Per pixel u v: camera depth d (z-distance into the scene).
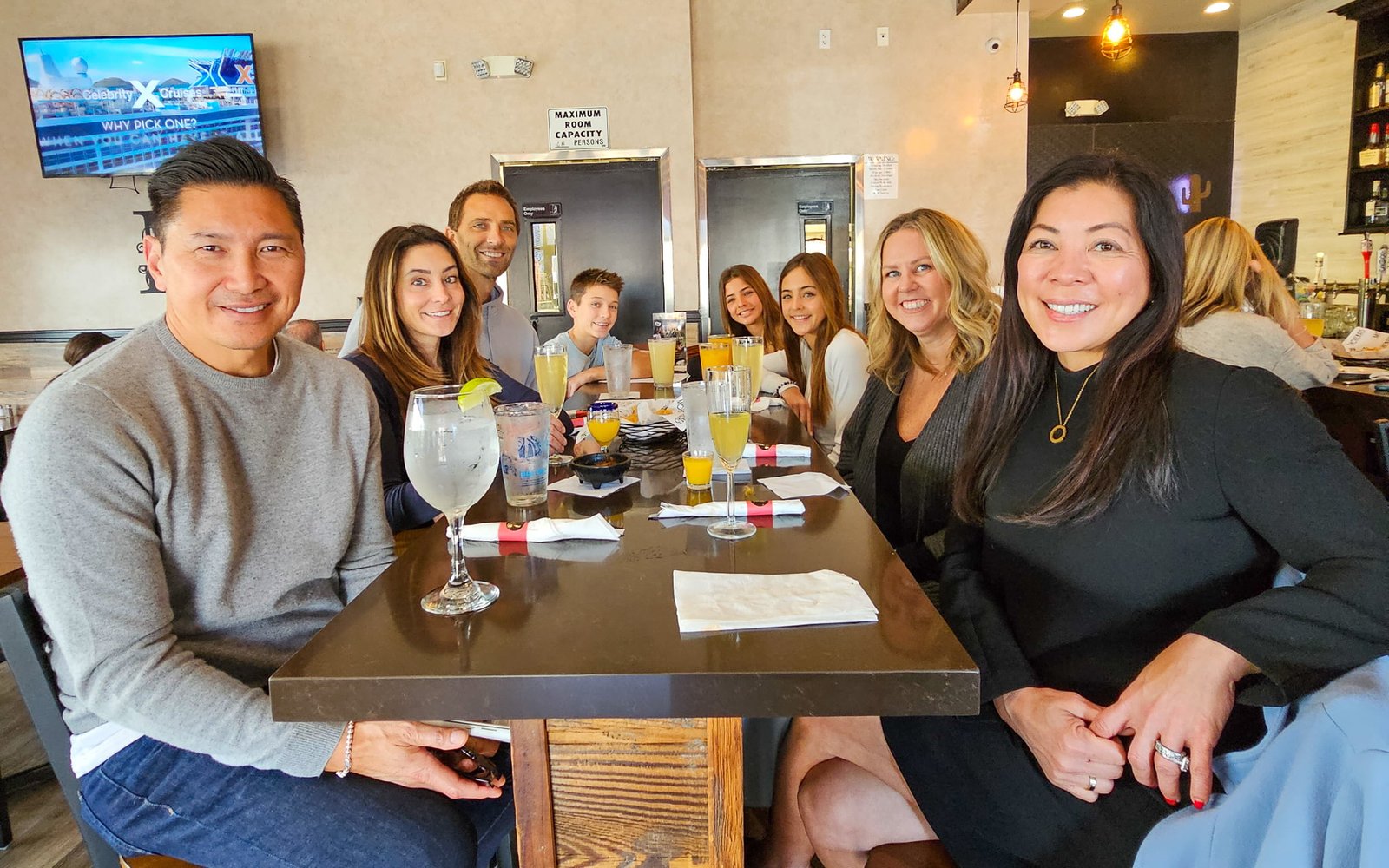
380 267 2.04
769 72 5.72
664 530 1.24
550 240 5.58
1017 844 1.12
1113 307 1.18
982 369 1.73
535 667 0.80
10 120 5.15
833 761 1.36
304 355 1.34
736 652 0.82
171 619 1.10
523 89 5.37
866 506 2.10
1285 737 0.82
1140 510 1.13
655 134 5.43
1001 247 5.83
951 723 1.21
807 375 3.42
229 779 1.13
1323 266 6.30
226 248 1.17
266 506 1.26
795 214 5.83
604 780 0.96
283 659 1.23
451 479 0.98
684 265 5.58
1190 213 7.32
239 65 5.04
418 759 1.08
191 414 1.17
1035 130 7.20
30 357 5.40
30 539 1.01
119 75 4.96
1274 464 1.03
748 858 1.57
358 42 5.29
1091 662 1.16
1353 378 3.29
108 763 1.16
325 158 5.36
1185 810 0.94
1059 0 5.41
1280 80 6.63
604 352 2.75
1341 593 0.94
